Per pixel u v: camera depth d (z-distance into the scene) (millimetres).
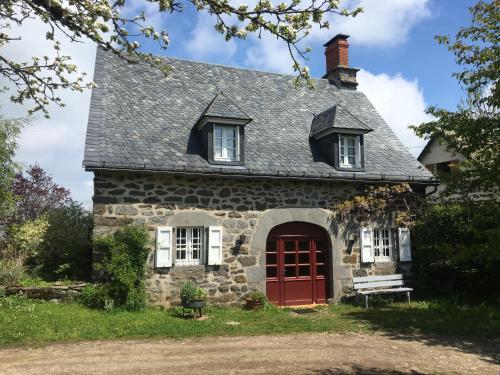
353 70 15039
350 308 10258
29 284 8984
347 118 11375
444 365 6051
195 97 11969
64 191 18156
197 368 5637
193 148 10203
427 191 13117
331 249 11055
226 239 10008
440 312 9578
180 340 7047
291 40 3598
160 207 9500
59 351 6250
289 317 9047
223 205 10055
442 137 6840
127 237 8828
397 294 11312
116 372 5418
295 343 7055
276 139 11516
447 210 10859
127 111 10578
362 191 11430
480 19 5902
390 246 11719
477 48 6117
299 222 11016
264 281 10219
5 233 11711
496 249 4531
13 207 11062
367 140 12680
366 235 11305
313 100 13719
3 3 3648
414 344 7109
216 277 9844
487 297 11008
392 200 11484
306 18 3527
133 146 9586
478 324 8445
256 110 12352
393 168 11789
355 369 5777
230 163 10078
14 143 9969
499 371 5812
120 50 4059
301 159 11070
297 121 12484
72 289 8836
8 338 6664
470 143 6195
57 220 11234
